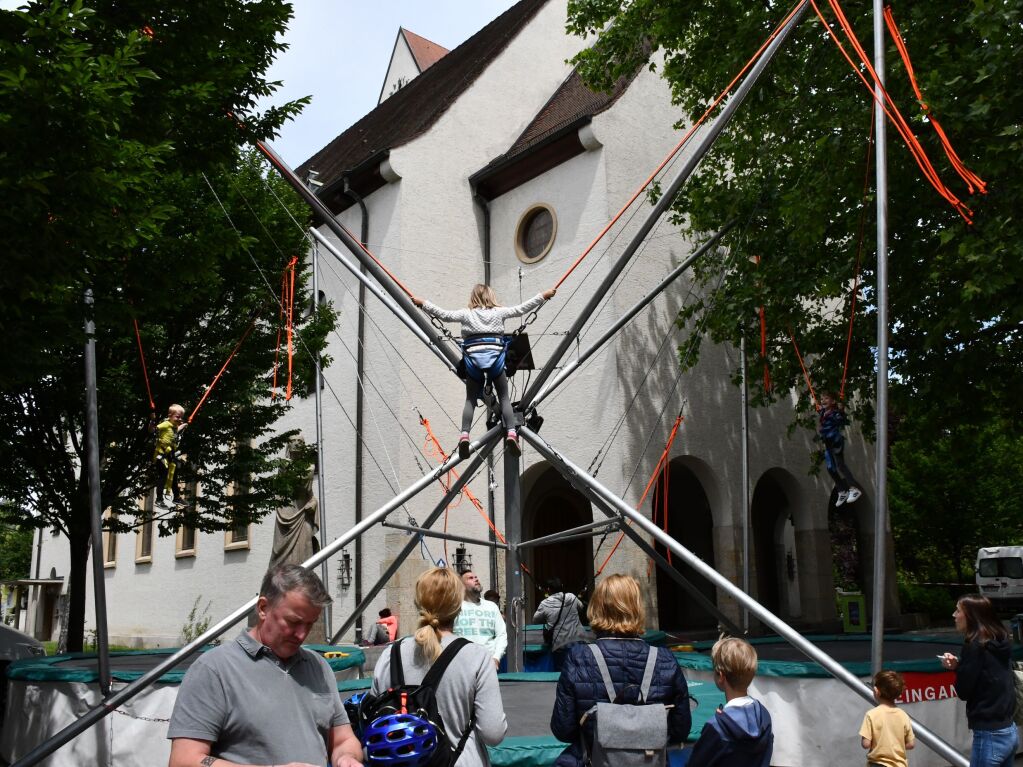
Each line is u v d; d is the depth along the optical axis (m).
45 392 13.06
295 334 15.23
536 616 11.67
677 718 4.16
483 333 8.30
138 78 6.79
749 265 15.53
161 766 7.66
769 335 15.50
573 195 19.19
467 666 3.77
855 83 12.88
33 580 35.66
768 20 13.67
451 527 19.20
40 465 13.95
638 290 18.56
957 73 10.99
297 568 3.27
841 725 7.87
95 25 6.52
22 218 5.43
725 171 16.73
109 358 13.76
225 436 15.20
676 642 18.72
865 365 14.82
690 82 16.23
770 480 25.30
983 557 34.66
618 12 16.50
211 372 14.46
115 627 30.53
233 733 3.07
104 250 6.83
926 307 13.15
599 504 9.68
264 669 3.16
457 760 3.64
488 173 20.78
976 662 5.94
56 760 8.10
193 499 15.93
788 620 21.73
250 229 14.28
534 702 8.39
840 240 15.05
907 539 35.31
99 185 5.67
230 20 7.55
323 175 27.02
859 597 21.98
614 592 4.29
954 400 13.66
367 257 8.66
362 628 19.41
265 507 16.48
